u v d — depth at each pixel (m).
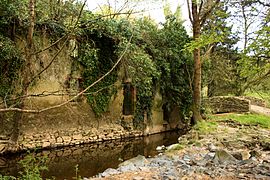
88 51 11.96
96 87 12.79
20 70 10.12
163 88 15.69
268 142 8.56
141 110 14.59
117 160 9.46
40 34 10.72
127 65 13.33
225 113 17.34
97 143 12.41
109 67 13.22
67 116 11.77
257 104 22.06
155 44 15.24
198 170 5.73
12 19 10.01
